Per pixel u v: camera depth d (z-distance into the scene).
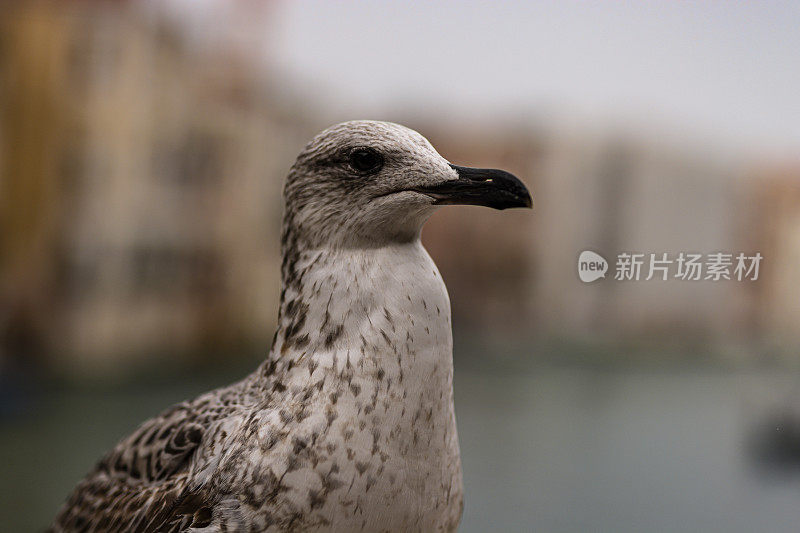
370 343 1.29
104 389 4.39
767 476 3.23
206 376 4.64
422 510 1.32
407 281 1.33
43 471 3.50
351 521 1.27
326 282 1.35
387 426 1.27
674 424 3.45
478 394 3.94
